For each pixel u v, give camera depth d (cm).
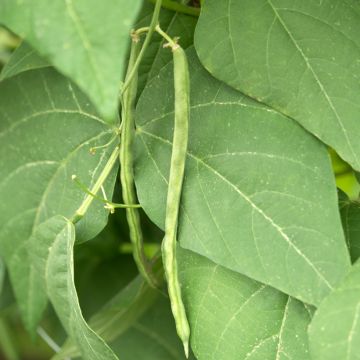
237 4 57
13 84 62
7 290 77
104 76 46
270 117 56
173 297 57
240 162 57
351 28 56
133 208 60
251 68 56
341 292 53
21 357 89
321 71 56
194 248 57
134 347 75
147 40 56
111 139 61
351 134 55
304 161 56
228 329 57
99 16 47
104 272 78
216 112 58
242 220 56
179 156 56
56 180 63
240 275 58
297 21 57
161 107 59
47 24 47
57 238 60
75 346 65
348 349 52
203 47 57
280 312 57
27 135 63
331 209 55
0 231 65
